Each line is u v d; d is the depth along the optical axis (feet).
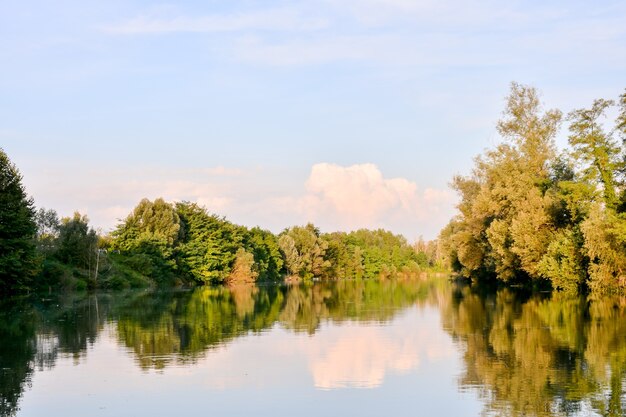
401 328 107.55
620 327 98.89
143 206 337.72
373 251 568.82
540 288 208.03
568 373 64.49
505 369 67.62
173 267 326.85
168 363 75.10
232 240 393.09
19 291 213.66
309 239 495.00
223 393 59.72
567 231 173.88
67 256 263.90
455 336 95.20
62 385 63.72
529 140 221.05
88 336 100.27
